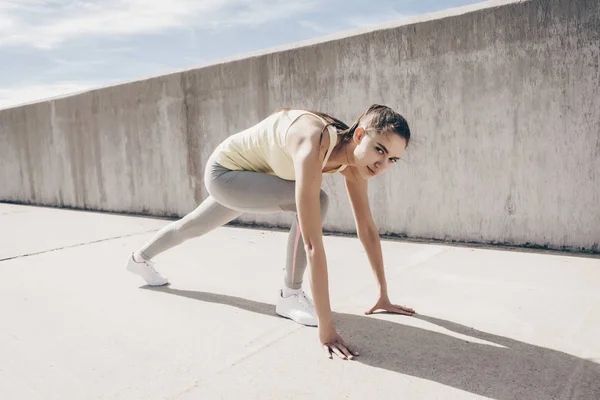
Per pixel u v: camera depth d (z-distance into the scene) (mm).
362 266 2812
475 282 2434
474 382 1507
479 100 3066
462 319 1986
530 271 2561
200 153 4570
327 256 3078
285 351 1781
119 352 1844
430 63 3213
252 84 4090
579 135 2783
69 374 1689
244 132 2113
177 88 4637
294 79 3836
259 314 2168
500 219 3098
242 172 2070
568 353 1656
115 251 3535
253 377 1605
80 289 2641
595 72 2693
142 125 5035
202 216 2379
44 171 6301
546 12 2795
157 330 2035
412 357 1686
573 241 2879
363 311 2125
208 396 1504
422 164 3328
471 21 3037
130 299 2439
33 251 3648
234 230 4121
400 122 1621
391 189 3479
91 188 5734
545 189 2926
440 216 3309
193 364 1718
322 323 1740
